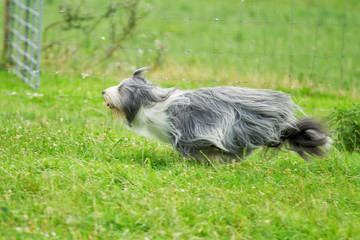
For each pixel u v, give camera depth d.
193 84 16.42
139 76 9.29
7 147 9.29
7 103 13.54
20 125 11.05
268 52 21.83
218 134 8.80
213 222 6.95
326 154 9.43
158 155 9.57
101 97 12.98
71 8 17.67
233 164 8.82
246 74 17.12
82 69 16.83
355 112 10.83
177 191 7.67
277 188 8.13
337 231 6.66
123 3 17.33
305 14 29.14
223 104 8.98
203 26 25.39
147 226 6.68
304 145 9.29
